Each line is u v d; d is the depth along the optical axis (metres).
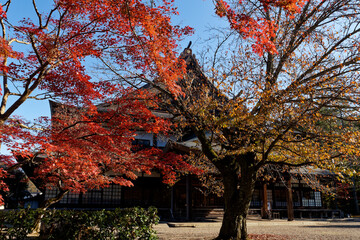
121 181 9.07
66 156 6.51
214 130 8.28
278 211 20.58
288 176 17.06
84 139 7.05
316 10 8.74
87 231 7.78
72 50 6.52
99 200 17.22
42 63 6.64
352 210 25.64
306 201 22.34
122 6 6.32
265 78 8.24
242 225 8.55
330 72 7.68
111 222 7.95
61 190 10.00
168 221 15.94
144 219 8.27
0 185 7.54
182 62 7.60
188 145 15.42
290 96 7.16
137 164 8.46
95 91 7.23
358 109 6.86
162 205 18.62
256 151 8.53
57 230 7.70
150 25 6.44
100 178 8.72
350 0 8.25
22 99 6.49
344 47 8.10
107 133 7.39
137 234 8.05
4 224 7.48
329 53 7.96
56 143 6.75
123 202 17.78
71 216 7.80
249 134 7.71
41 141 5.70
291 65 8.20
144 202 18.23
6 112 6.33
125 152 8.77
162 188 18.78
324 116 7.20
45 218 7.61
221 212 18.44
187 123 8.98
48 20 6.93
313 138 7.00
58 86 7.19
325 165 6.89
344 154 6.71
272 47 5.81
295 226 14.89
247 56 8.40
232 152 7.76
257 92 7.31
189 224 13.70
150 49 6.88
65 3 6.38
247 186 8.52
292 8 6.02
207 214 17.95
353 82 6.40
